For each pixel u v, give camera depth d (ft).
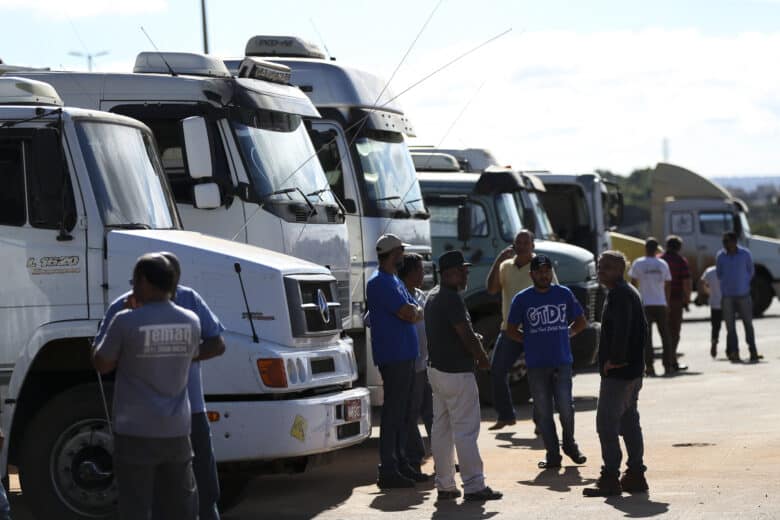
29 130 33.81
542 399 42.11
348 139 51.60
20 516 35.99
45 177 33.32
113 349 25.23
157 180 36.65
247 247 36.22
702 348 93.09
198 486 29.53
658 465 41.09
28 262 33.63
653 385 67.10
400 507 35.86
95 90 42.83
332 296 37.01
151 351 25.25
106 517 32.65
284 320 34.35
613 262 36.32
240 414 33.55
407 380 39.40
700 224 129.08
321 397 34.96
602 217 85.87
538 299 42.37
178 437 25.48
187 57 44.73
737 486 36.88
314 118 47.44
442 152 78.18
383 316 39.37
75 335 33.30
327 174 51.19
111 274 33.60
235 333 34.06
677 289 76.79
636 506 34.53
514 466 42.55
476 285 64.03
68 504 32.81
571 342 61.67
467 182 64.80
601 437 36.52
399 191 53.67
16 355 33.53
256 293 34.22
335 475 42.47
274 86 45.21
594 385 70.44
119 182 34.83
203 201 41.06
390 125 53.83
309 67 51.96
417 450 41.96
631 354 36.29
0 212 33.73
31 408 34.40
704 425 50.21
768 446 44.11
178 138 42.42
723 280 80.64
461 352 36.37
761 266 127.24
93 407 32.81
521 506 35.27
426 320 36.70
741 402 57.77
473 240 64.39
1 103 35.29
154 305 25.49
